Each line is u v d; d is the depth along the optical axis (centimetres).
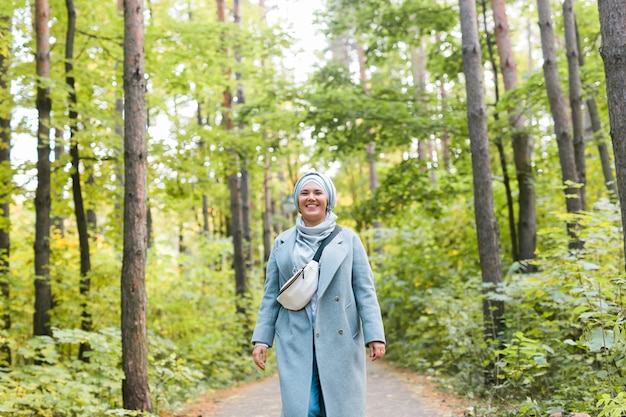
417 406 628
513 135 954
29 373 653
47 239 792
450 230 1244
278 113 1048
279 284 302
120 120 887
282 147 1120
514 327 691
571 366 539
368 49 1157
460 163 1128
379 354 282
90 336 608
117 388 618
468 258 1227
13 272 956
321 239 296
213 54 1027
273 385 945
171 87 1017
